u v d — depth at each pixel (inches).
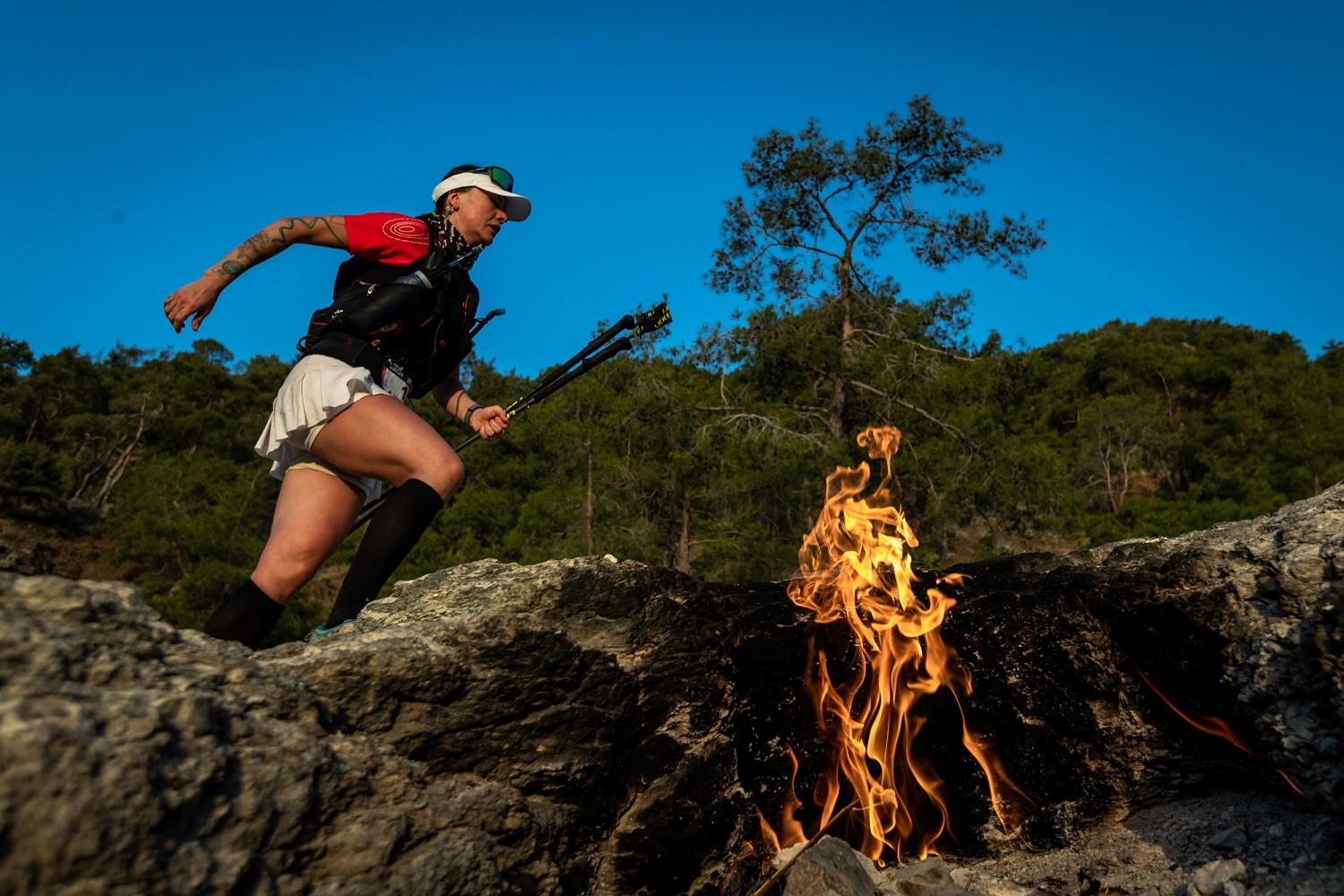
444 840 78.0
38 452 1683.1
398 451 94.8
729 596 124.0
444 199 111.6
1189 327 3762.3
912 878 104.3
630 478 845.8
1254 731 108.2
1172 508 1672.0
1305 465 2042.3
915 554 739.4
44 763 56.0
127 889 58.0
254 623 95.2
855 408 826.8
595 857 102.2
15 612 64.9
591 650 103.4
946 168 820.6
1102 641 121.7
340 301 101.1
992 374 799.1
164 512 1549.0
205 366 2763.3
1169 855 106.9
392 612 116.0
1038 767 119.7
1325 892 87.7
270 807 67.7
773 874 108.2
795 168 815.1
